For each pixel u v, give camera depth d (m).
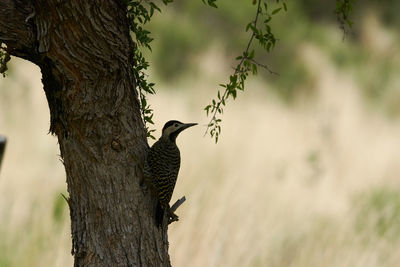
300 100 29.09
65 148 6.65
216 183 13.88
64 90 6.32
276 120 22.16
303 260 11.83
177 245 11.39
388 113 27.62
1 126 17.06
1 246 10.83
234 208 12.61
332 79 30.83
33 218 11.65
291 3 35.75
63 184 13.86
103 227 6.73
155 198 6.96
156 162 6.96
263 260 11.69
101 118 6.48
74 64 6.12
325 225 13.10
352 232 12.88
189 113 21.41
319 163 17.17
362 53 35.56
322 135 20.67
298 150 18.66
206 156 15.87
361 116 24.61
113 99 6.45
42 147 16.00
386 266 12.19
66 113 6.46
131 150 6.73
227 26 34.19
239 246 11.66
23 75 20.30
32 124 17.50
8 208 11.73
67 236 11.32
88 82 6.27
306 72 31.92
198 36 32.47
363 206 14.17
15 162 14.61
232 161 16.03
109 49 6.12
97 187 6.68
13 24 5.91
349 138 20.72
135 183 6.79
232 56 32.56
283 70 32.31
